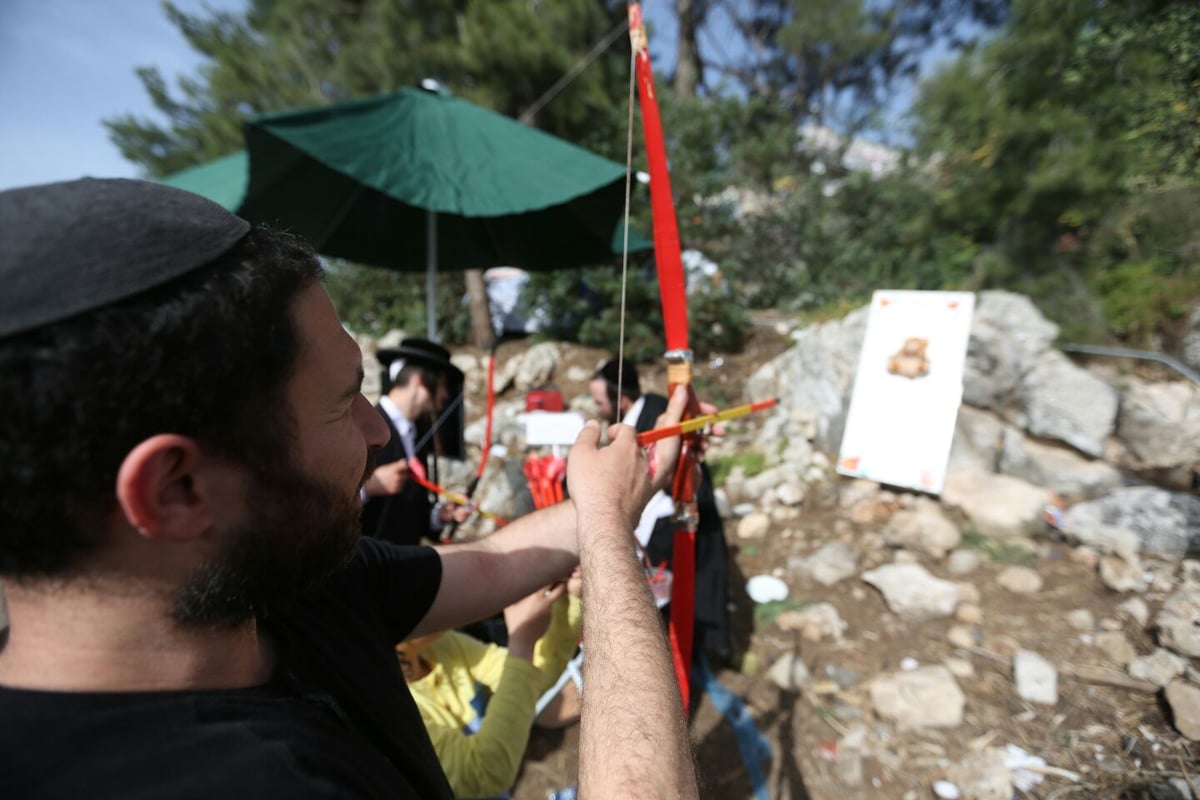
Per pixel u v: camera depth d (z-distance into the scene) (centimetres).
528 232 361
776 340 584
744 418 443
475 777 146
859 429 331
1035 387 310
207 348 41
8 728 40
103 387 37
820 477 352
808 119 1263
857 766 198
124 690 44
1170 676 198
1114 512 266
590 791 50
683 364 115
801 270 676
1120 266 363
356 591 77
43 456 36
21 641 44
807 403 404
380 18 591
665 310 118
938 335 320
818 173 801
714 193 710
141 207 42
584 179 274
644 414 266
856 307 424
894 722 210
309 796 42
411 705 70
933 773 192
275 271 47
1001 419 324
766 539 318
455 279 702
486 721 151
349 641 67
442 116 279
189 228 43
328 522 52
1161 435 284
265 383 45
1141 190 327
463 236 387
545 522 108
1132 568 242
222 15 667
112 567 43
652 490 85
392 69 591
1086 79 350
